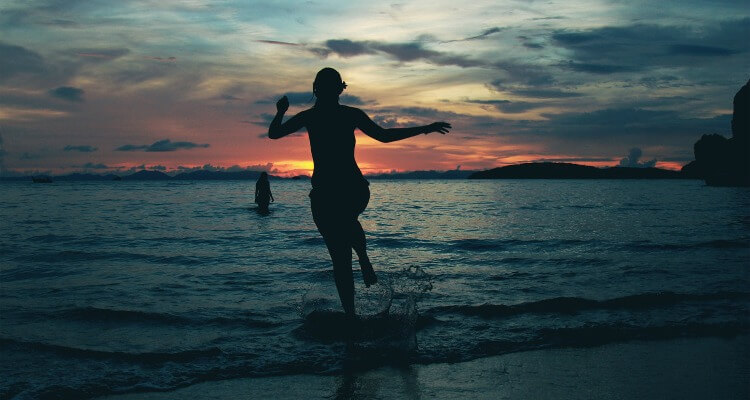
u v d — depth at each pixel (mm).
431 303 4914
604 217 16750
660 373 3262
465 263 7551
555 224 14203
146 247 9453
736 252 8320
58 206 23531
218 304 4969
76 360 3412
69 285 5902
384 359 3469
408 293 5355
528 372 3273
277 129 3611
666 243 9414
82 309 4594
